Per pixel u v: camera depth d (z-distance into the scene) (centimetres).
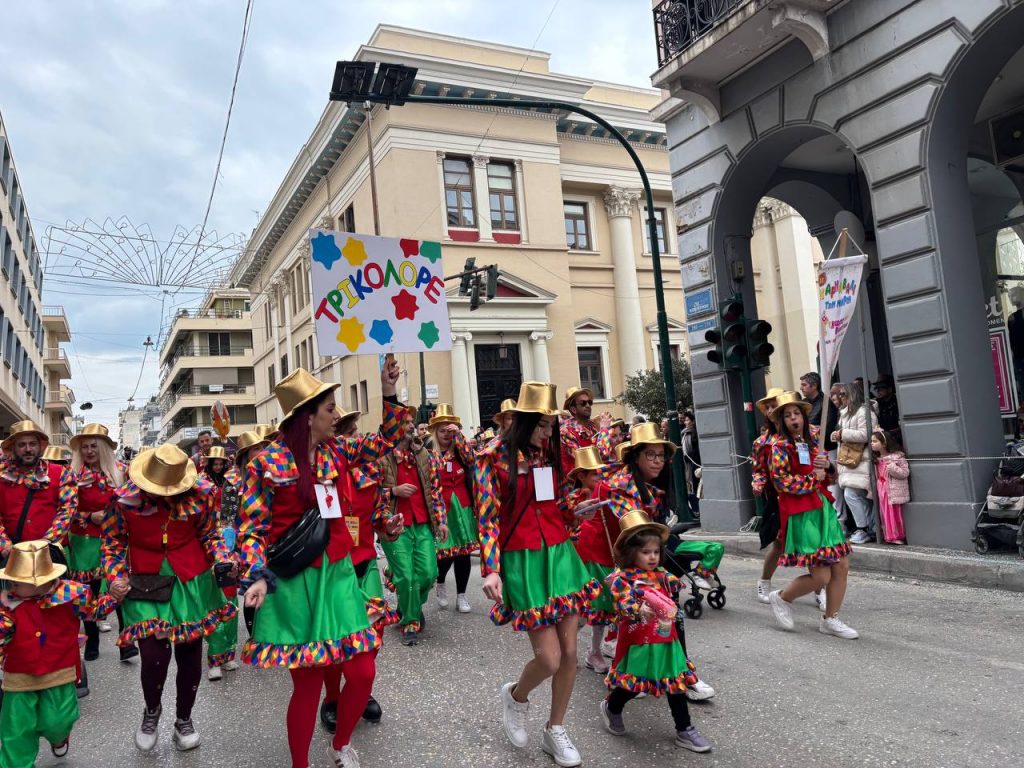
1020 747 375
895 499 863
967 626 589
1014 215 1239
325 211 3028
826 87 972
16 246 2844
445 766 395
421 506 667
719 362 1103
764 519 634
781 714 436
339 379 2894
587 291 2834
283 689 562
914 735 396
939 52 841
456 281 2484
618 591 397
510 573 389
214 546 462
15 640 409
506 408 672
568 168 2814
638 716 452
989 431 834
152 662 443
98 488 661
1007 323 1241
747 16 955
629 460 469
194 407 5741
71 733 496
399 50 2439
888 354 1356
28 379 3381
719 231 1177
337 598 355
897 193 884
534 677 388
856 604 684
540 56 2761
